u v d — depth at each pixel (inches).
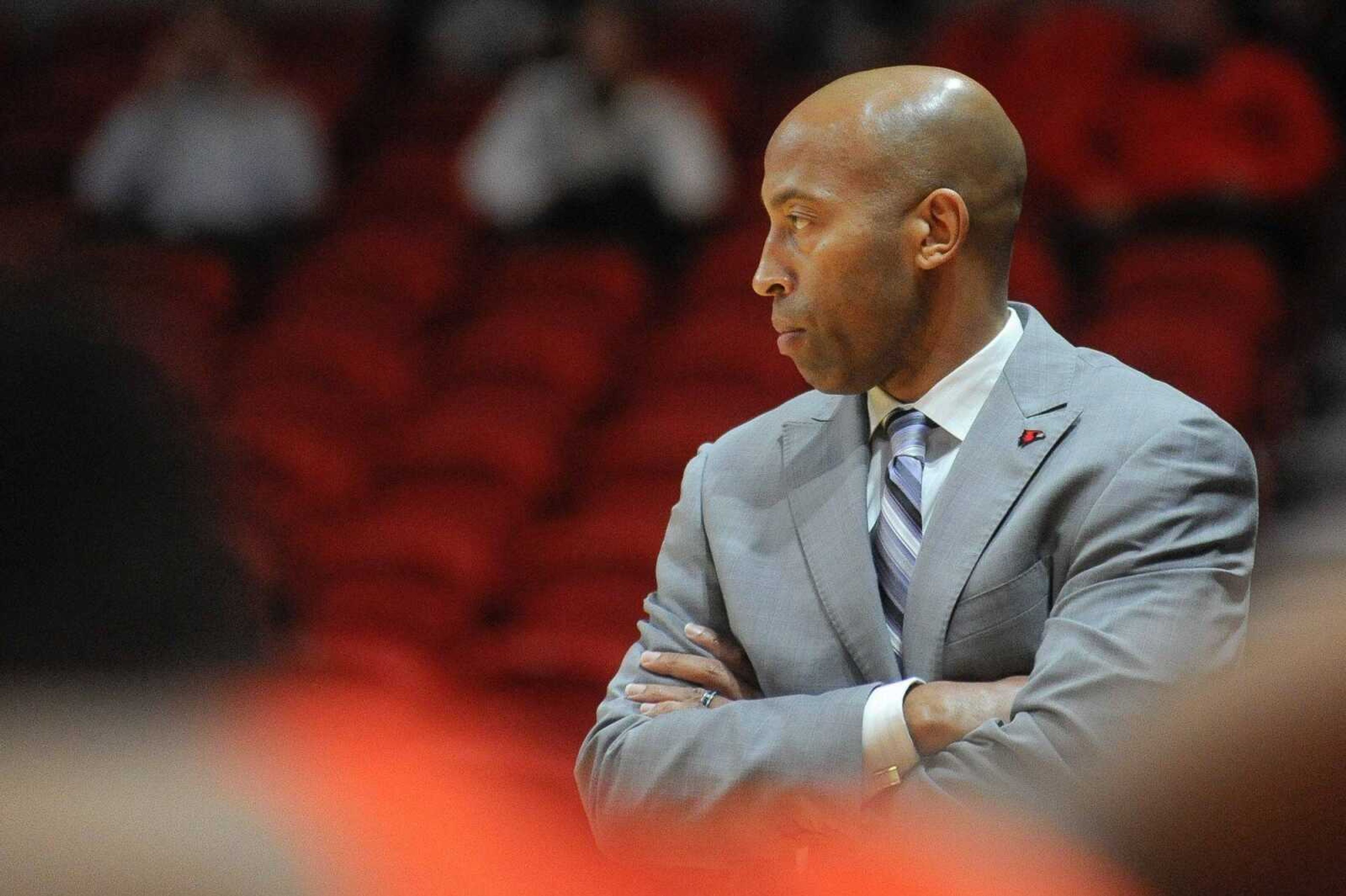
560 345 934.4
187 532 107.2
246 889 105.6
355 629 743.1
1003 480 265.0
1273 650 113.3
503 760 414.3
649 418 860.0
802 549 278.7
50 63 1412.4
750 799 259.0
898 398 279.7
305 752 114.5
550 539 797.2
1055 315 882.1
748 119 1242.0
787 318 268.4
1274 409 863.1
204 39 1120.2
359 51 1391.5
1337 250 1012.5
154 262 1037.2
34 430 104.2
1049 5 1166.3
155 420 107.3
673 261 1048.8
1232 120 959.0
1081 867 122.6
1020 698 249.9
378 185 1206.3
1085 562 258.1
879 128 263.9
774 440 292.4
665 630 290.2
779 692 275.4
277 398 915.4
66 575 104.0
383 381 931.3
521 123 1062.4
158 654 105.5
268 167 1112.8
